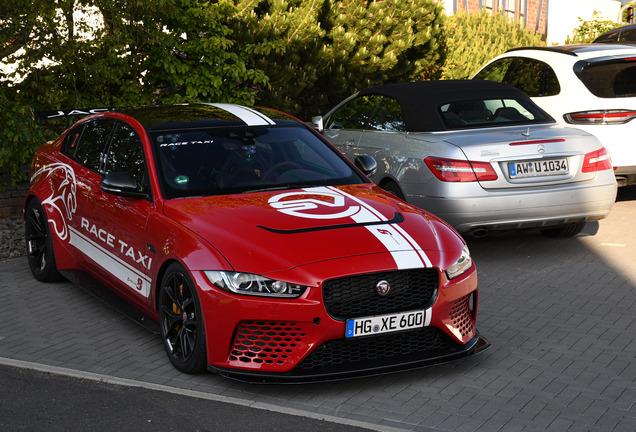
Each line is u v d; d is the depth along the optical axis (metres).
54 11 9.09
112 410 4.27
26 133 8.99
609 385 4.56
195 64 10.43
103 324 5.78
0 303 6.32
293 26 10.95
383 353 4.60
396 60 12.38
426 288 4.58
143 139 5.64
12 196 9.50
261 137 5.84
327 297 4.36
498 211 6.90
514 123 7.70
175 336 4.93
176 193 5.22
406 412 4.23
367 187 5.56
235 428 4.03
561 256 7.45
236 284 4.38
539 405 4.30
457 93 7.91
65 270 6.63
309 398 4.44
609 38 12.90
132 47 10.01
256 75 10.38
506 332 5.48
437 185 6.95
